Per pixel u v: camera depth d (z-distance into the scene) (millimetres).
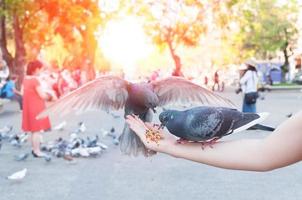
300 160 1492
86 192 6469
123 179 7258
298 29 43156
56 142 10172
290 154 1483
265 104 23562
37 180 7176
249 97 12992
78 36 44281
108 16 34188
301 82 45281
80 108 1743
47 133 13008
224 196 6199
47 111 1734
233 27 42781
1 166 8219
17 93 19266
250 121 1548
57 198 6156
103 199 6102
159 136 1649
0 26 30750
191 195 6266
